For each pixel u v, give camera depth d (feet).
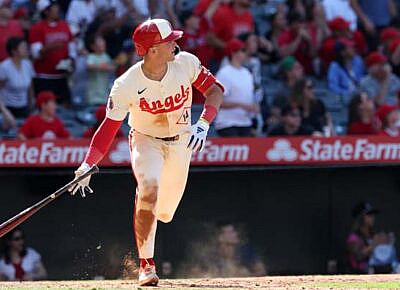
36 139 154.20
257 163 158.71
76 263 159.94
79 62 177.47
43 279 158.61
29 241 158.71
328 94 189.26
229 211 163.02
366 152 161.17
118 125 84.89
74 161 154.51
